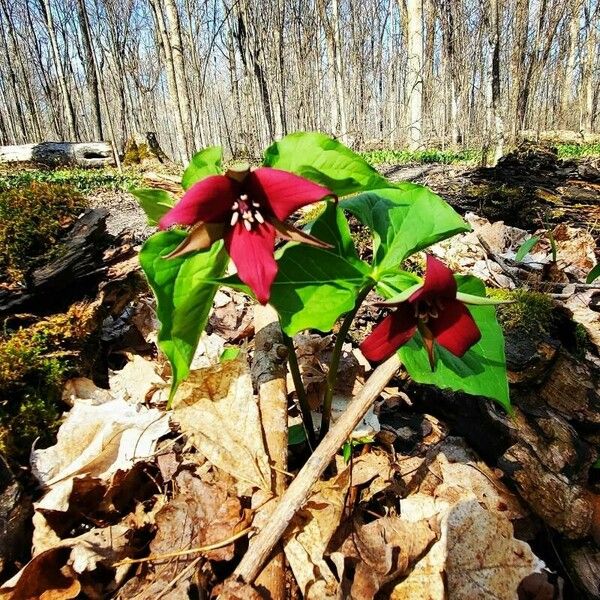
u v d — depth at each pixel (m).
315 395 0.36
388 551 0.25
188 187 0.25
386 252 0.26
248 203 0.20
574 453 0.36
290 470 0.30
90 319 0.40
